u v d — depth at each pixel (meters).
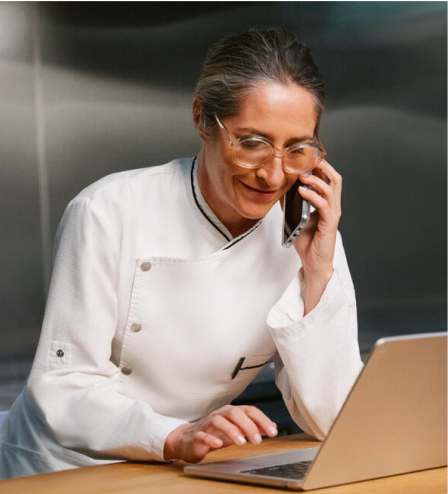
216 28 2.90
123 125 2.73
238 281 1.43
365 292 3.23
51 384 1.30
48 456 1.46
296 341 1.33
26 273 2.59
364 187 3.22
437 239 3.36
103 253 1.36
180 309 1.40
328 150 3.16
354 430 1.01
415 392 1.05
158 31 2.78
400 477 1.09
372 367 0.98
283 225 1.42
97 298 1.35
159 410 1.46
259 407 2.70
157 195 1.42
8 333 2.56
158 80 2.79
